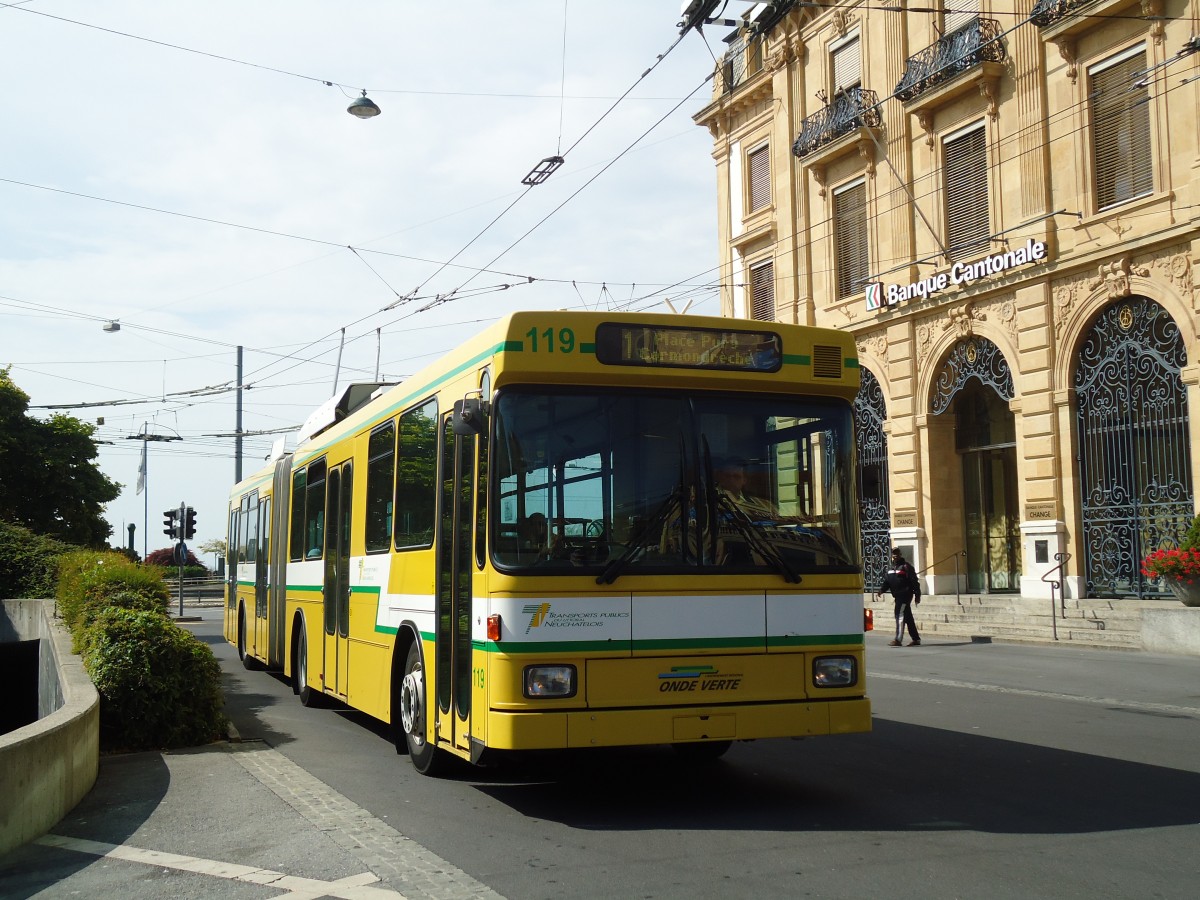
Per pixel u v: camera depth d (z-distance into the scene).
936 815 7.41
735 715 7.32
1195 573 18.58
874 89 29.56
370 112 18.42
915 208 28.19
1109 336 23.20
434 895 5.77
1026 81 24.84
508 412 7.41
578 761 9.70
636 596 7.29
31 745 7.14
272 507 16.48
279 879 6.15
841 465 8.00
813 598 7.68
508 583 7.15
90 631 11.23
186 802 8.14
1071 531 23.56
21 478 39.25
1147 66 22.23
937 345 27.39
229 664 19.66
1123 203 22.59
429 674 8.76
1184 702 13.02
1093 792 8.09
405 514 9.62
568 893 5.77
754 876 6.02
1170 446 21.91
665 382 7.64
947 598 26.11
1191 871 6.00
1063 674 15.98
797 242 32.28
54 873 6.40
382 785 8.68
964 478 28.09
